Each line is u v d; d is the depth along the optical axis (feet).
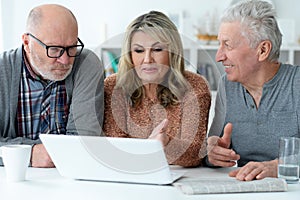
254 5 6.52
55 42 5.77
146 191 4.89
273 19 6.55
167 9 14.97
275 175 5.45
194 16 14.96
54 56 5.82
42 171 5.80
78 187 5.05
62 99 6.46
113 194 4.76
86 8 14.90
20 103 6.57
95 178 5.27
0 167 6.12
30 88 6.55
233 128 6.93
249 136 6.82
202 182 5.10
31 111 6.60
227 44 6.56
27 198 4.62
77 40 6.05
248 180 5.28
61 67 5.90
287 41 14.61
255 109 6.82
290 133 6.66
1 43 14.79
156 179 5.08
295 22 15.02
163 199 4.59
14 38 14.88
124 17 14.97
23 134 6.66
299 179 5.49
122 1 14.93
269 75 6.74
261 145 6.77
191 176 5.60
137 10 14.96
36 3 14.84
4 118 6.57
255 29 6.43
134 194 4.77
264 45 6.53
